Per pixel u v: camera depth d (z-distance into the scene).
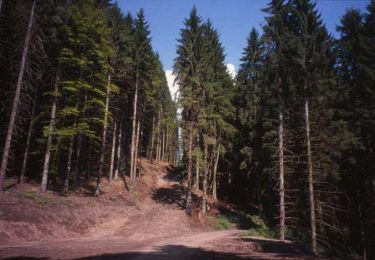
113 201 28.00
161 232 21.92
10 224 15.92
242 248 16.66
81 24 25.45
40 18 22.22
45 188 23.56
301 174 24.98
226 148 38.41
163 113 63.09
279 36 22.53
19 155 29.64
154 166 55.47
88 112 30.25
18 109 22.77
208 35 35.88
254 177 37.34
